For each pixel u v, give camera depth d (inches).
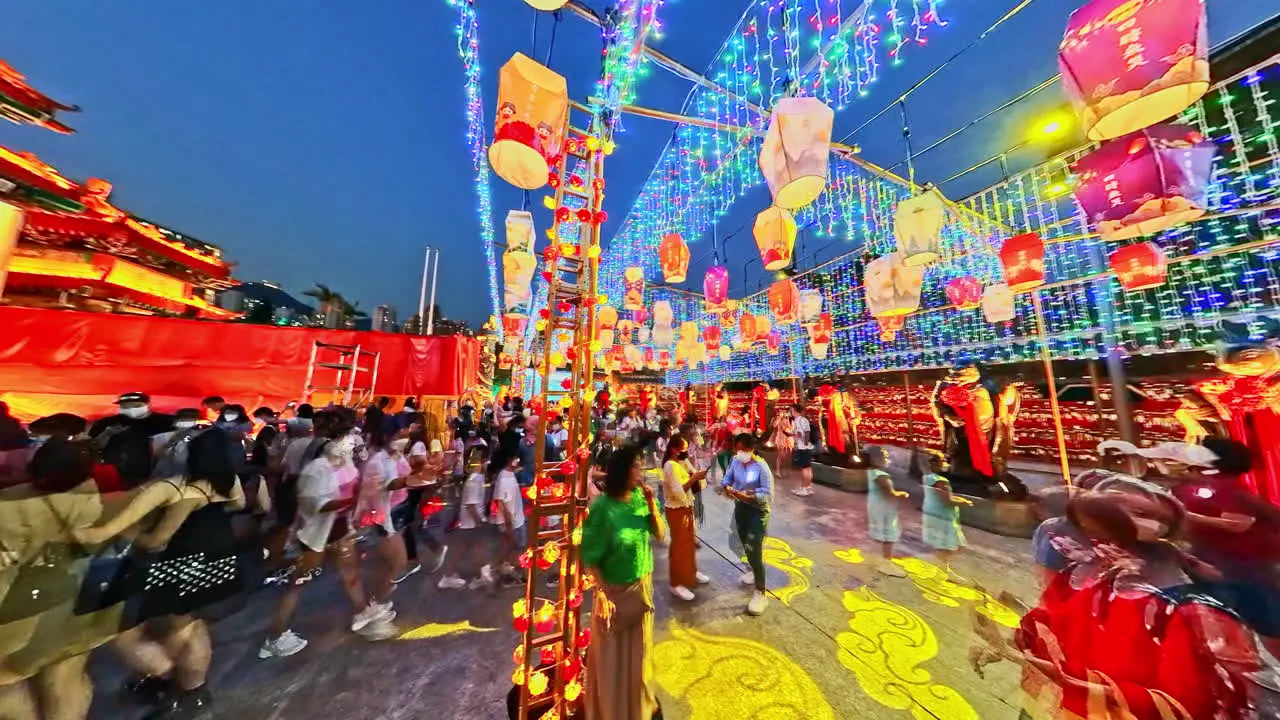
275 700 102.4
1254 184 163.3
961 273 326.0
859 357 454.0
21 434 115.1
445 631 134.0
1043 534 71.6
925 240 138.3
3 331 206.4
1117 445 139.1
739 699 104.0
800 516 260.8
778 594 159.2
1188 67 63.5
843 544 211.6
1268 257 201.8
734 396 649.6
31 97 211.5
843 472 332.8
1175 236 230.1
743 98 189.3
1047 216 235.6
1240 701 51.0
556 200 95.9
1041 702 63.9
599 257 99.3
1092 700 57.0
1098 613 61.1
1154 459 119.9
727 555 200.2
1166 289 241.0
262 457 187.3
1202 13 63.1
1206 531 100.2
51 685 79.3
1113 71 69.1
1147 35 65.3
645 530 90.9
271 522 174.1
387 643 127.0
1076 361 311.3
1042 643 64.9
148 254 303.7
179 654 97.3
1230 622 54.7
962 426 252.4
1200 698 51.5
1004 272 160.4
